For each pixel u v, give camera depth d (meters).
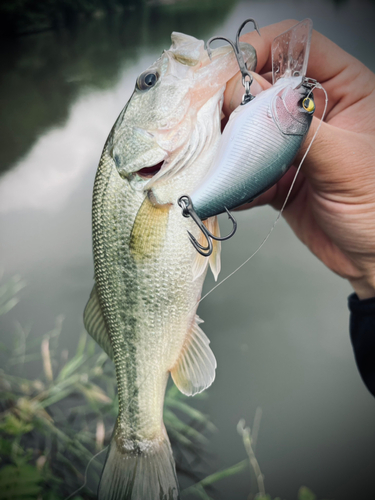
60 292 0.57
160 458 0.19
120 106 1.24
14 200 0.78
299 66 0.14
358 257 0.24
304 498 0.34
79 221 0.73
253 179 0.13
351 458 0.40
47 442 0.39
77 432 0.40
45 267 0.61
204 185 0.13
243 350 0.49
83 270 0.61
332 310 0.54
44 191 0.81
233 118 0.14
